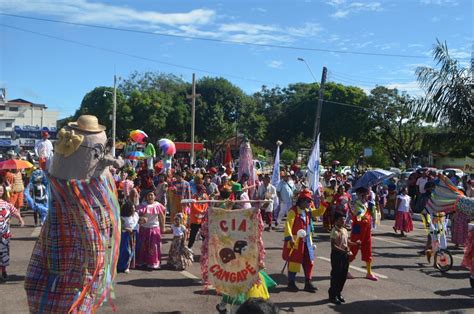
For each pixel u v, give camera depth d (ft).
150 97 162.61
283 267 31.40
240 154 57.57
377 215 51.08
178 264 31.53
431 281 31.04
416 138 145.38
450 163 146.00
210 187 48.03
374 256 38.91
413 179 70.44
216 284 21.48
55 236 15.85
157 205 32.09
